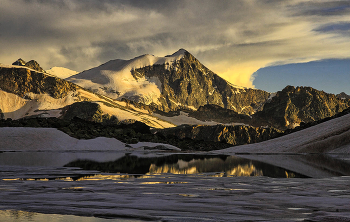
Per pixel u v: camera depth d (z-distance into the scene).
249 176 26.09
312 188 19.58
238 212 13.55
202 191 18.41
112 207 14.27
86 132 102.69
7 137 76.69
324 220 12.38
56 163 37.41
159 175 26.50
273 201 15.68
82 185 20.33
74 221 12.11
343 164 37.72
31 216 12.77
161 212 13.49
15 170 29.33
